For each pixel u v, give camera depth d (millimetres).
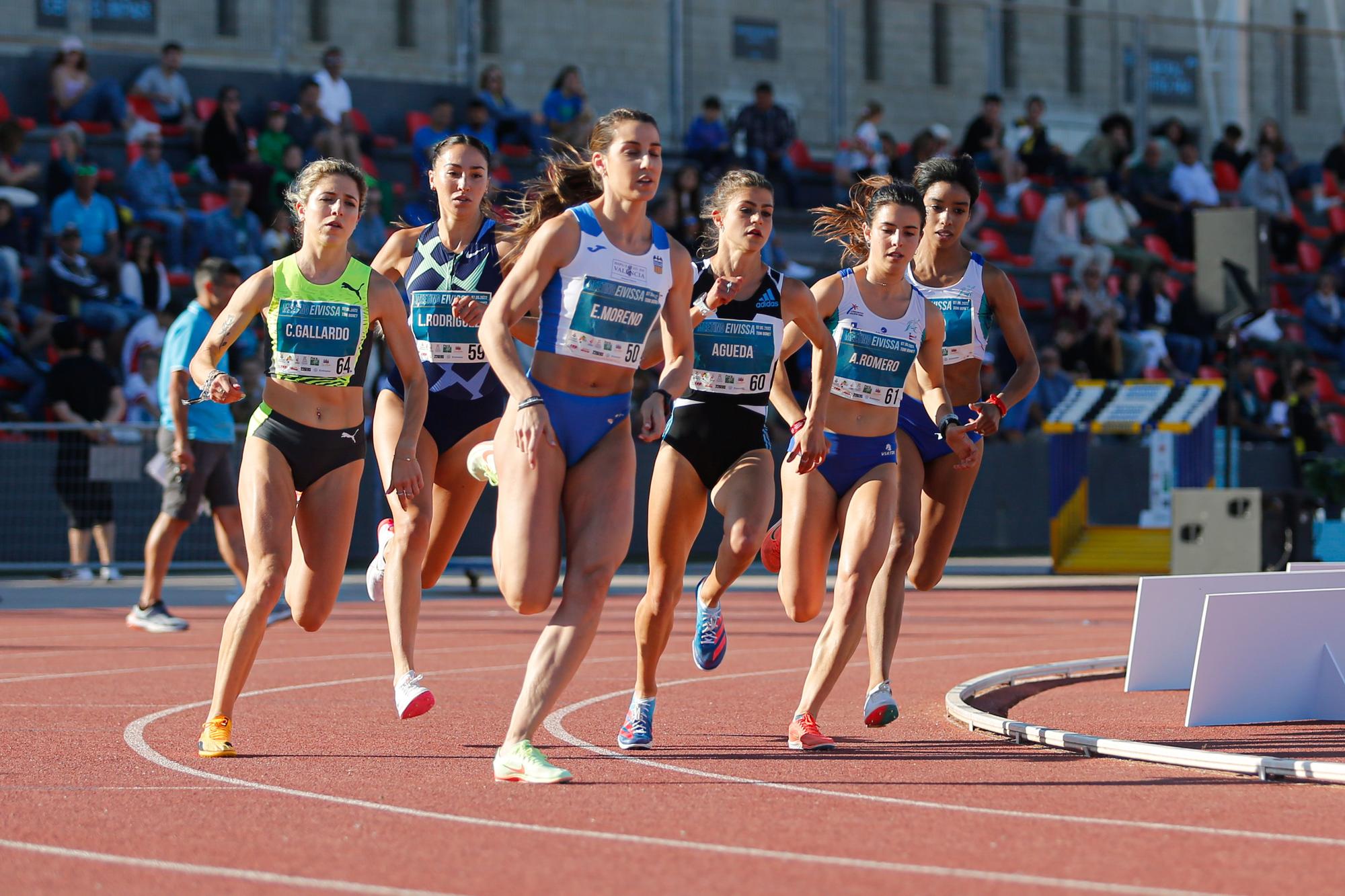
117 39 69250
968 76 87750
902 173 78875
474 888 12727
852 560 19859
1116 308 73250
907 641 35375
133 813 15711
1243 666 22469
